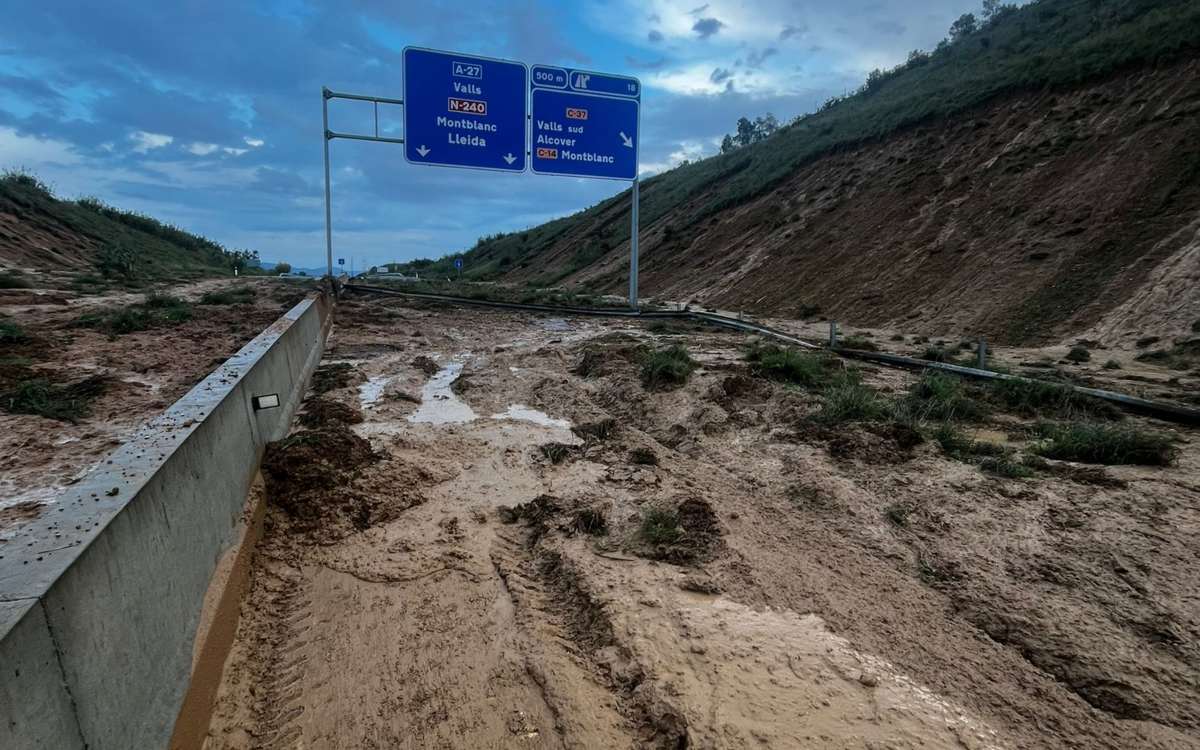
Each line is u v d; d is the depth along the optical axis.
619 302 25.73
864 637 3.79
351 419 8.14
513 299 26.53
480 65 19.03
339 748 3.04
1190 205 14.34
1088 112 20.22
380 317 18.94
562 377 11.01
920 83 40.06
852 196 26.30
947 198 21.39
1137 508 5.18
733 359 11.97
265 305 15.79
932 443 6.96
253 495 5.02
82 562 2.21
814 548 4.87
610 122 20.56
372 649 3.75
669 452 7.28
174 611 3.06
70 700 2.05
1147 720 3.12
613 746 3.05
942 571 4.47
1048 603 4.02
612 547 4.92
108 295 16.22
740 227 31.84
